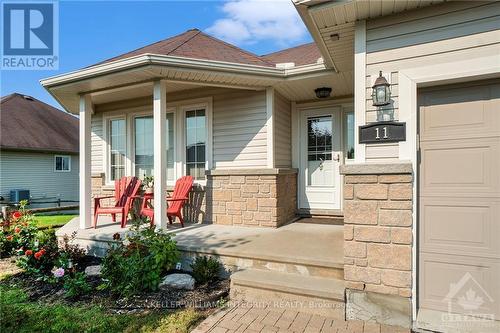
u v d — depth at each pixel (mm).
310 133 5988
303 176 6000
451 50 2535
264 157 5199
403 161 2662
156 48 5418
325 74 4551
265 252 3479
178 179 5691
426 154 2711
